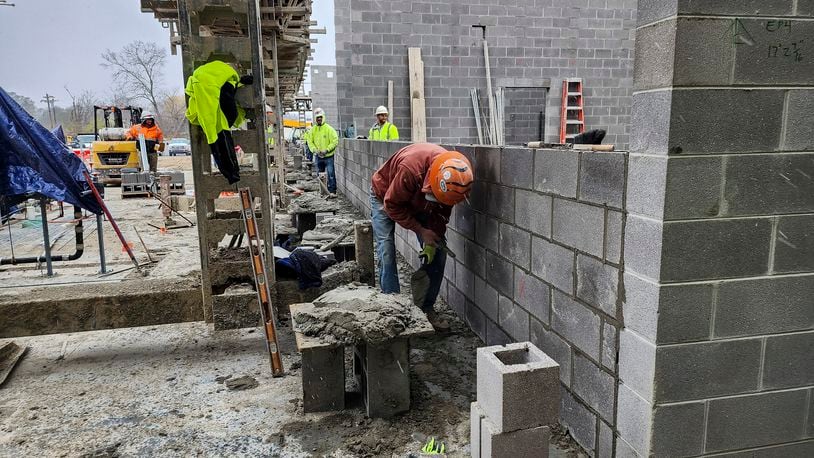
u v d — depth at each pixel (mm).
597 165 2400
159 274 5832
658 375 2070
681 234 1983
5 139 4574
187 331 4379
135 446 2746
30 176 4891
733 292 2068
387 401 2986
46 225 5676
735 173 1988
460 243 4445
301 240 6125
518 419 2221
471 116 13406
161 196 10539
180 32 3650
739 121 1961
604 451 2469
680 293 2023
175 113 55250
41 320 3670
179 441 2787
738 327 2100
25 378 3549
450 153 3443
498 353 2402
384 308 3039
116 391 3354
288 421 2971
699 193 1970
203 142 3799
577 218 2604
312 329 2996
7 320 3615
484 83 13305
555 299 2871
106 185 15422
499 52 13219
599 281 2438
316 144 12406
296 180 13008
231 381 3441
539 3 13125
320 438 2803
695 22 1869
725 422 2170
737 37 1910
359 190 10188
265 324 3527
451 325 4383
